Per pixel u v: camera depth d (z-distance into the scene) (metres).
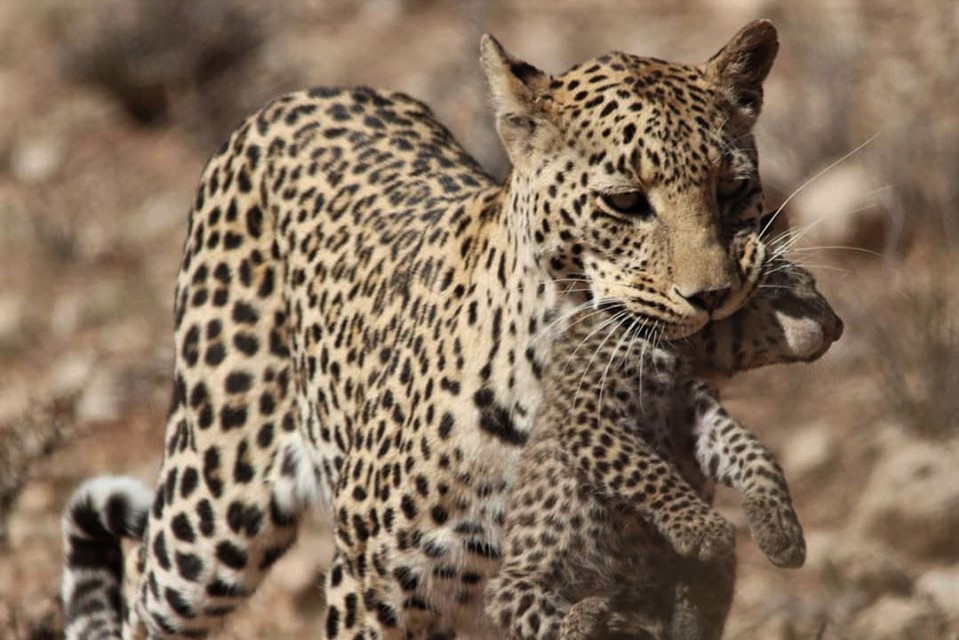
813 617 12.36
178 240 21.72
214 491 10.78
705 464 8.65
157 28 24.53
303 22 25.86
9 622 12.99
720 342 9.00
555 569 8.74
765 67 9.20
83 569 12.38
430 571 9.49
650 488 8.39
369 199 10.62
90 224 22.25
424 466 9.36
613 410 8.81
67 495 15.35
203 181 11.31
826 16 23.20
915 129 19.19
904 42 22.12
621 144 8.80
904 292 16.33
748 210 9.03
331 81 24.16
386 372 9.76
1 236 22.05
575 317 9.02
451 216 9.98
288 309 10.76
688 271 8.61
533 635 8.55
